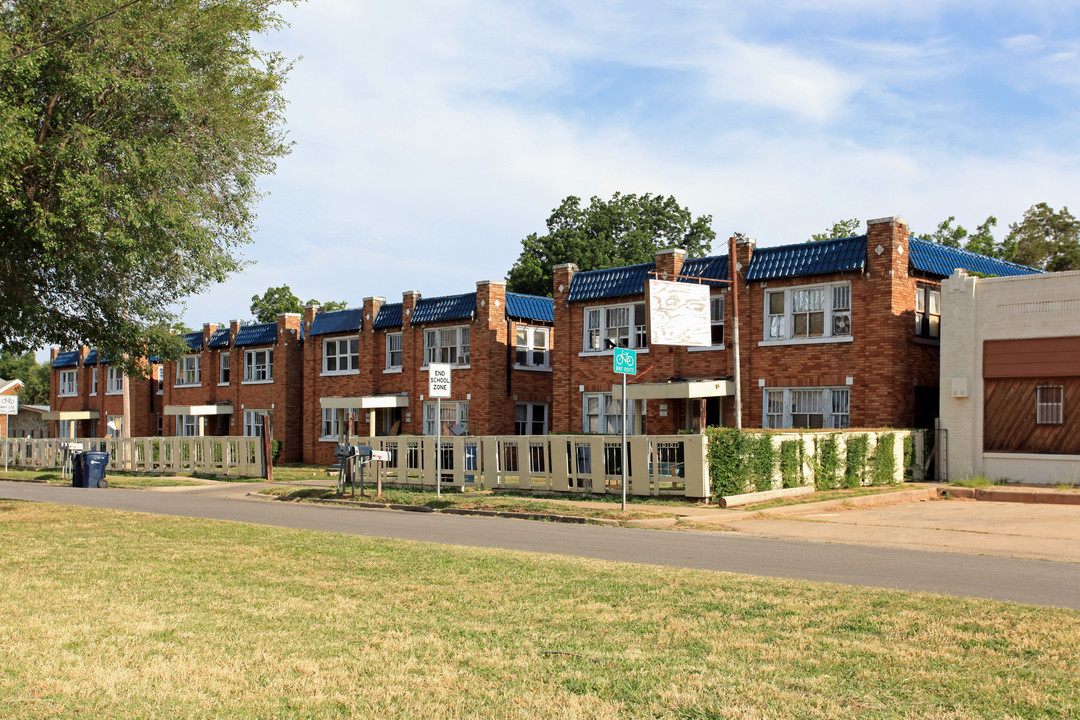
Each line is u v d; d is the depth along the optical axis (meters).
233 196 19.38
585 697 6.06
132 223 16.75
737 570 11.44
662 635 7.72
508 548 13.65
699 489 20.02
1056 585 10.22
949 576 10.87
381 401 38.19
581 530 16.45
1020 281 23.36
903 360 25.84
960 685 6.21
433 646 7.45
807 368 27.17
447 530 16.30
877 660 6.86
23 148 15.28
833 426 26.84
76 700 6.09
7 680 6.49
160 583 10.38
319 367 43.34
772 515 18.39
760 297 28.31
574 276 33.31
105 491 28.62
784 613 8.50
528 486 23.61
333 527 16.83
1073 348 22.47
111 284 19.28
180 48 17.91
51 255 17.14
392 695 6.16
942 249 27.81
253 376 46.91
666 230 68.38
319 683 6.43
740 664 6.81
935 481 24.52
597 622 8.25
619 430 31.64
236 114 18.86
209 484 31.00
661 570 11.07
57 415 55.78
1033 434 23.06
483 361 36.22
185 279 19.97
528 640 7.62
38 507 20.61
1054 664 6.69
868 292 26.05
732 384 27.91
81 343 20.83
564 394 33.19
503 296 36.84
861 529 16.23
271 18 19.45
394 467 28.42
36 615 8.66
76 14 16.25
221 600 9.38
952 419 24.34
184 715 5.80
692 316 26.09
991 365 23.73
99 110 16.81
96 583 10.39
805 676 6.48
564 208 67.25
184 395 51.34
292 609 8.91
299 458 45.06
